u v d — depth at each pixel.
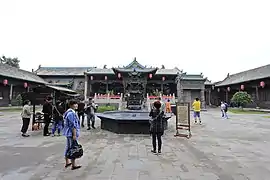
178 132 12.30
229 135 11.48
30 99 13.02
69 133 5.71
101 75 45.47
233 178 5.16
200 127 14.79
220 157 7.06
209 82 52.41
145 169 5.74
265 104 38.66
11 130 12.68
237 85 45.50
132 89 33.97
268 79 36.97
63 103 12.33
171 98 35.59
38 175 5.27
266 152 7.80
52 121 11.92
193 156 7.14
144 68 41.16
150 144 8.96
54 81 53.19
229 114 28.66
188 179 5.05
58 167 5.88
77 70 56.50
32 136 10.75
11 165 6.05
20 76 41.81
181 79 45.34
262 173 5.54
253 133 12.19
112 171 5.56
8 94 39.62
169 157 6.98
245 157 7.08
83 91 51.81
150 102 33.00
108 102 34.75
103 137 10.57
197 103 17.33
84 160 6.57
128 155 7.18
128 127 11.61
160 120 7.59
